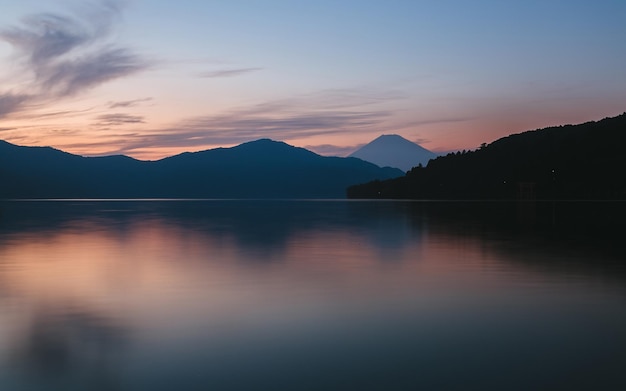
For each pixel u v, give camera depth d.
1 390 8.12
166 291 16.11
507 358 9.56
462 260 23.39
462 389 8.09
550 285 17.06
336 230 42.22
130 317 12.75
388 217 65.00
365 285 17.08
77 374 8.80
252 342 10.62
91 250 27.91
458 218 61.44
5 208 114.62
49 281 18.00
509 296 15.25
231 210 97.69
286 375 8.71
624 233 38.25
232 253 26.31
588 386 8.19
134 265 21.95
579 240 32.78
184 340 10.77
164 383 8.38
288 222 54.53
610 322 12.16
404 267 21.31
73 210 100.06
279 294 15.62
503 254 25.44
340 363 9.31
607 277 18.59
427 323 12.16
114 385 8.30
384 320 12.45
